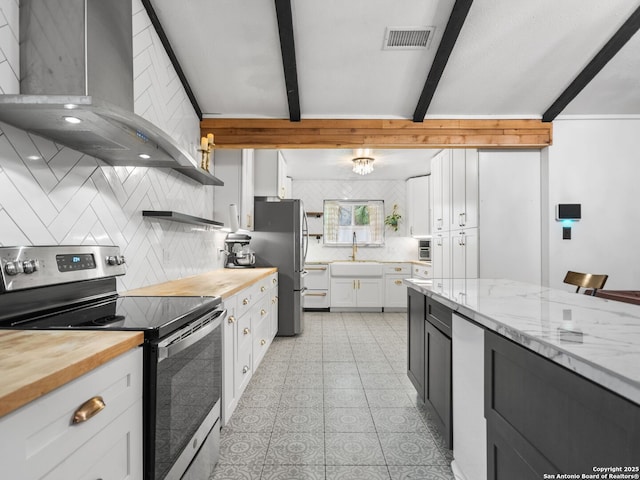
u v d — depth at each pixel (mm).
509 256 3557
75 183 1610
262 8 2312
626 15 2398
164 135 1499
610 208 3439
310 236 6262
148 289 2061
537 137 3404
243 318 2395
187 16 2357
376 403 2418
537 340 958
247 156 3750
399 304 5723
